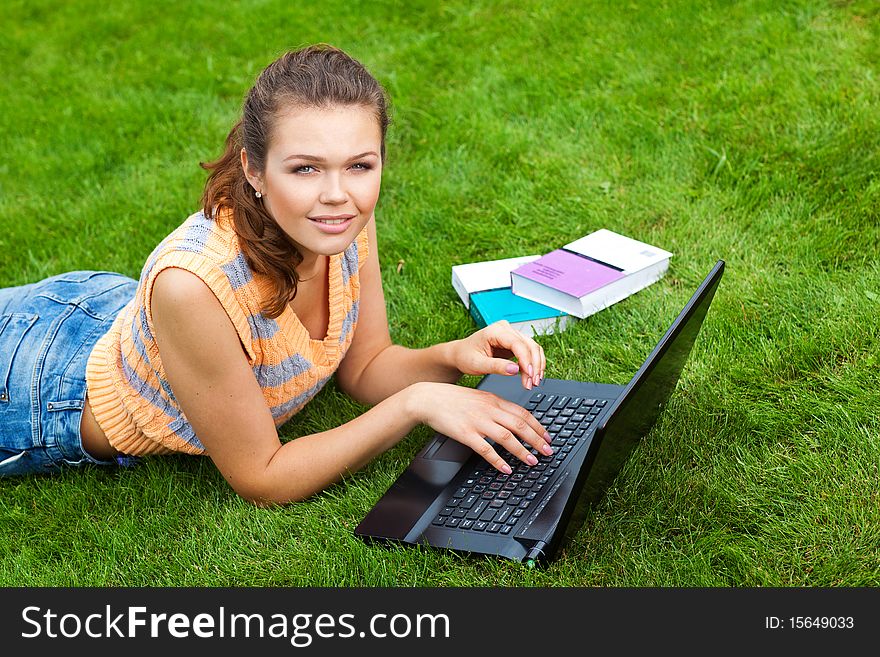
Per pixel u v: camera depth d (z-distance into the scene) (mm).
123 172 4246
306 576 2160
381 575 2094
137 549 2297
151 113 4609
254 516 2330
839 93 3805
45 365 2490
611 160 3809
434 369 2545
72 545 2369
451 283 3307
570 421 2379
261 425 2248
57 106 4797
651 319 2961
